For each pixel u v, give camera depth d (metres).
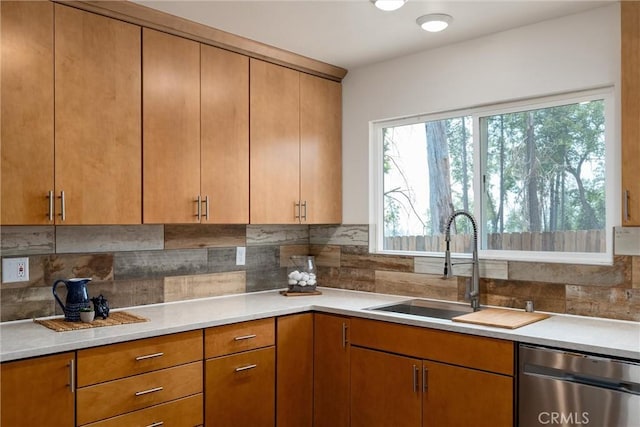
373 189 3.66
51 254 2.69
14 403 1.98
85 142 2.47
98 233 2.87
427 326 2.58
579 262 2.71
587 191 2.76
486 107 3.11
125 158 2.61
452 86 3.19
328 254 3.87
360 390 2.86
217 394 2.62
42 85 2.33
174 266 3.20
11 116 2.24
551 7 2.63
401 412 2.69
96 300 2.64
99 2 2.48
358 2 2.55
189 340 2.52
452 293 3.20
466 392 2.45
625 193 2.30
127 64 2.62
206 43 2.95
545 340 2.22
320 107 3.61
